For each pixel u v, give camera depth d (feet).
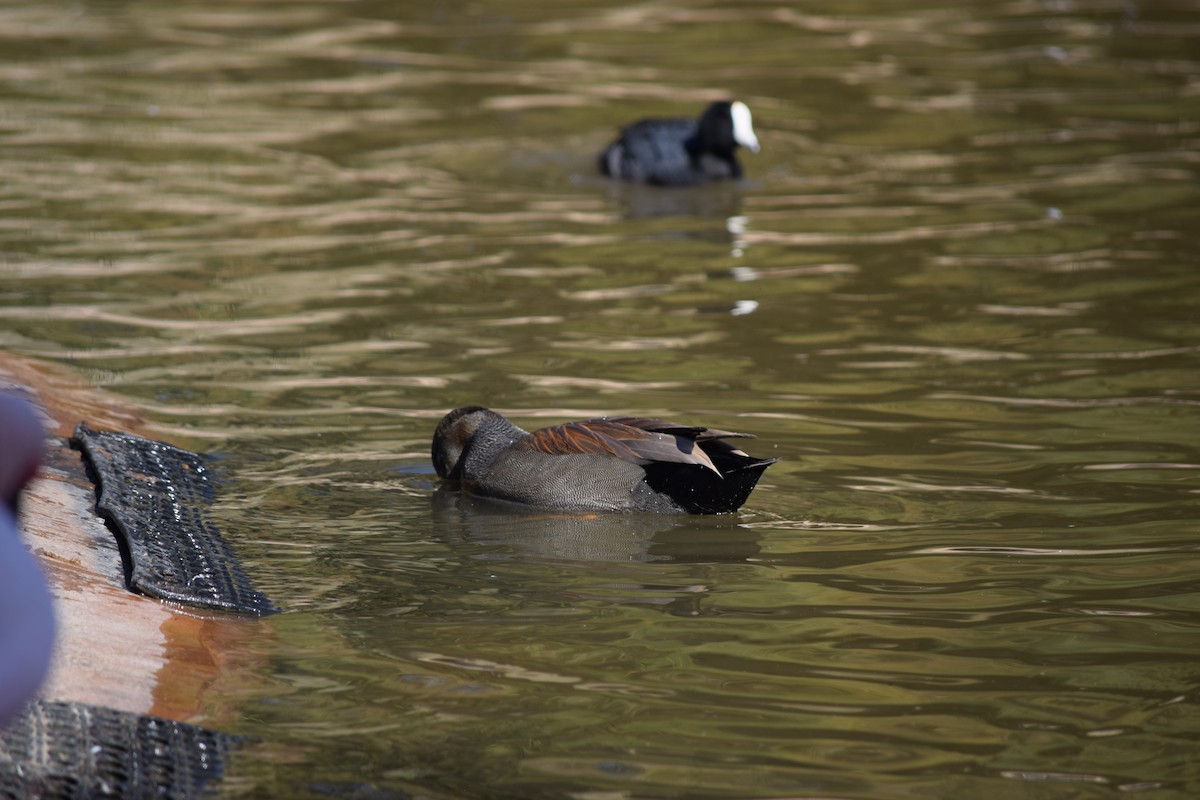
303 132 84.28
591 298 58.23
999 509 37.83
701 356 51.37
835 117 89.86
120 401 45.34
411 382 48.39
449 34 109.50
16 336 50.96
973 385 48.08
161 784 23.54
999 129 86.84
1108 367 49.70
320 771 24.52
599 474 38.27
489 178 77.46
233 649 29.30
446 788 24.13
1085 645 29.99
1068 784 24.57
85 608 29.43
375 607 31.78
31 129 82.28
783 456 41.88
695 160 78.18
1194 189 73.61
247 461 41.24
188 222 67.10
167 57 100.63
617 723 26.58
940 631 30.73
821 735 26.25
